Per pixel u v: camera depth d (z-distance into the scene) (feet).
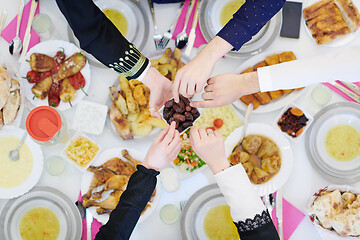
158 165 3.92
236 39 3.86
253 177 4.40
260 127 4.54
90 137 4.62
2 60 4.57
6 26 4.74
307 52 4.75
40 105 4.59
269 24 4.71
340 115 4.61
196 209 4.42
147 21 4.78
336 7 4.66
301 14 4.72
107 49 3.79
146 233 4.48
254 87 4.06
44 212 4.45
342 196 4.30
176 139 3.85
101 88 4.73
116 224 3.59
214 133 3.95
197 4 4.75
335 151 4.58
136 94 4.42
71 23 3.64
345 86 4.67
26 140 4.54
